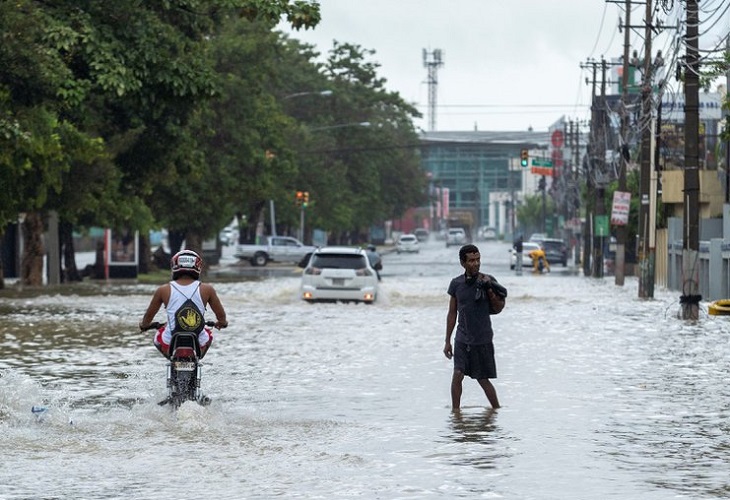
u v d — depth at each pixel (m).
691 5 72.88
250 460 25.58
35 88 72.69
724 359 48.44
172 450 26.73
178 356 30.69
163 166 108.25
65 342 55.62
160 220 154.62
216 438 28.41
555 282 137.88
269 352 51.09
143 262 156.62
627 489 22.62
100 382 39.72
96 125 97.81
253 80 152.38
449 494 22.12
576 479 23.61
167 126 100.38
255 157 154.75
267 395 36.72
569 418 32.12
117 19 79.00
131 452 26.45
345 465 25.08
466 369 34.12
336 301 86.56
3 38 69.56
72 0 78.12
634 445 27.75
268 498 21.75
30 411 31.97
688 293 73.50
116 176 107.19
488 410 33.66
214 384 39.56
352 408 33.91
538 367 45.38
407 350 52.09
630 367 45.38
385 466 24.98
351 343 55.62
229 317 73.88
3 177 82.75
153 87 81.56
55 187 92.31
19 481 23.27
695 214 73.56
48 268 125.31
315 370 44.03
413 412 33.19
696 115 73.69
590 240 172.00
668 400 35.88
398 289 109.56
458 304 34.31
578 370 44.28
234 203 170.12
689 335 60.94
